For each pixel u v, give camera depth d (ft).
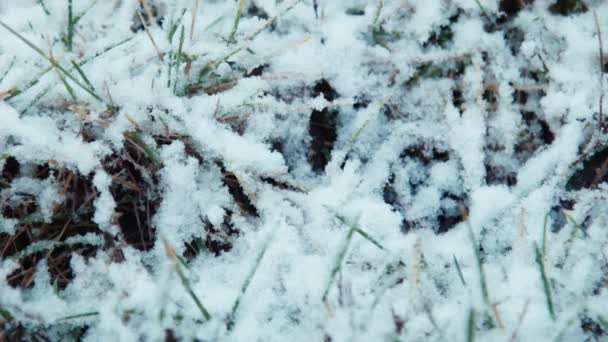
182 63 2.09
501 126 2.17
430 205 2.13
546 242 2.01
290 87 2.16
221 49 2.10
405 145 2.16
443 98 2.18
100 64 2.06
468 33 2.20
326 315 1.90
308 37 2.15
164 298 1.84
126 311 1.90
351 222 2.01
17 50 2.06
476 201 2.06
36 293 1.95
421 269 1.96
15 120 1.96
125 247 1.97
